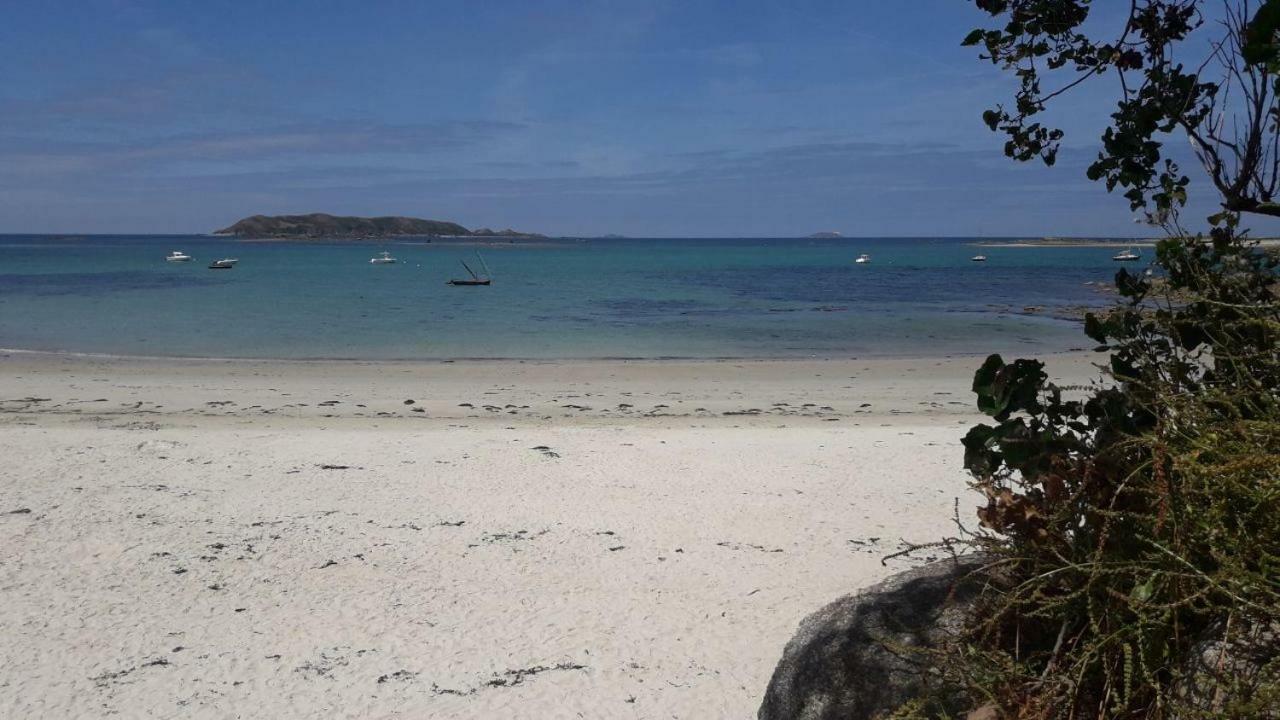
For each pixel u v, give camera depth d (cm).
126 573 753
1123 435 225
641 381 2055
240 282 6234
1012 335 3128
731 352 2673
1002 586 251
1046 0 300
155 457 1132
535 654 621
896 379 2100
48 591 714
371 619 675
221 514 909
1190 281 264
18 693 564
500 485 1027
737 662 607
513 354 2603
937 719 228
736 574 757
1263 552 183
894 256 14875
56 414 1523
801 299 4969
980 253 16712
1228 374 239
